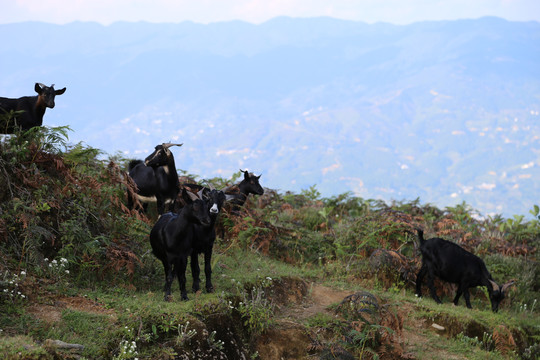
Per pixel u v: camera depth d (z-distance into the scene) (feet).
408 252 41.32
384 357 26.37
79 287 24.04
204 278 29.14
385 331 27.30
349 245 39.81
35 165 26.53
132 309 21.83
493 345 31.65
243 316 24.54
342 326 26.84
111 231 28.63
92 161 29.55
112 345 19.22
